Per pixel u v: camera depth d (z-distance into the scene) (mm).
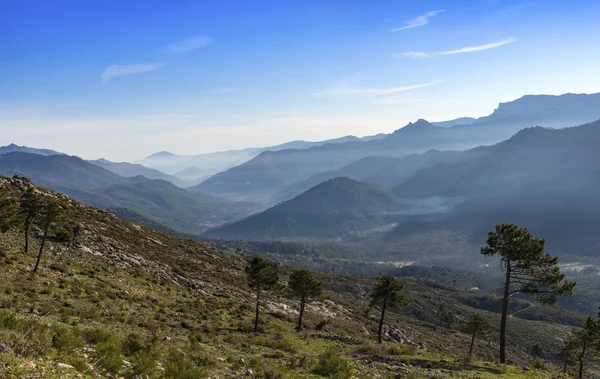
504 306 38812
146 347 18828
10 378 9539
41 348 13445
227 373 18078
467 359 34688
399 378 23703
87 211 88875
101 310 35031
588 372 78875
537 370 32750
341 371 21609
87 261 57562
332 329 67125
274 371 19422
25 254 49156
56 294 36000
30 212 49906
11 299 29188
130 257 69000
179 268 78750
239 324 48062
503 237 38219
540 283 37250
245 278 92562
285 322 60875
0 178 78562
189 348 23859
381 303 59906
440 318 177000
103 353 15227
